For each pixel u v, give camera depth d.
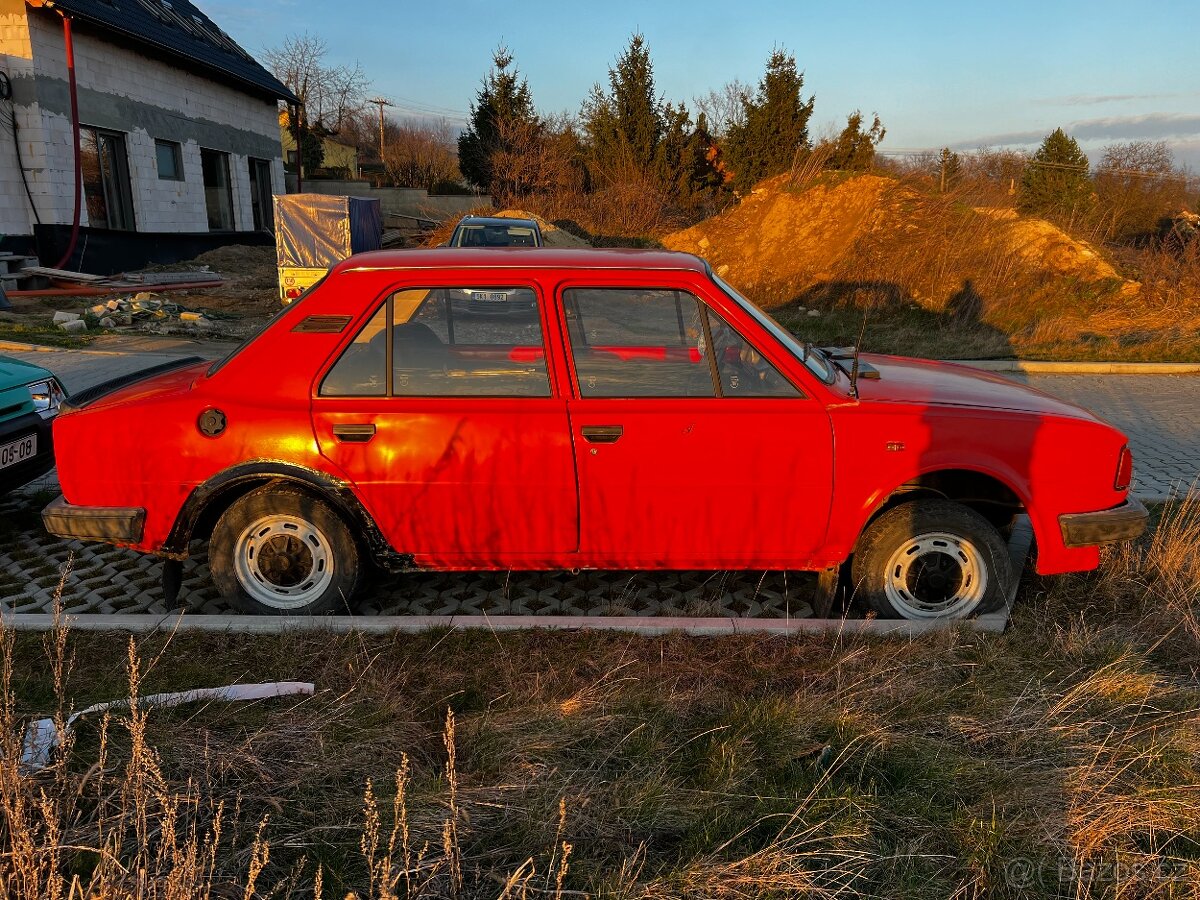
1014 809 2.65
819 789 2.69
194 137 22.62
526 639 3.70
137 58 19.89
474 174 34.38
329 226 17.33
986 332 14.14
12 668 3.29
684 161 30.42
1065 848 2.49
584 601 4.34
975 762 2.85
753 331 3.78
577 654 3.60
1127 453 3.93
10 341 11.64
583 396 3.78
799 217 19.28
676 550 3.87
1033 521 3.86
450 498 3.77
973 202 18.31
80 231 17.75
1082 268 15.34
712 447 3.71
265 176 27.78
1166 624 3.92
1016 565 4.25
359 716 3.11
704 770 2.82
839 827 2.52
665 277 3.79
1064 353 12.45
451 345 3.80
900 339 13.78
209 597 4.31
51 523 3.85
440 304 3.78
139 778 2.33
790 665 3.54
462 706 3.24
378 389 3.78
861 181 18.92
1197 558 4.34
